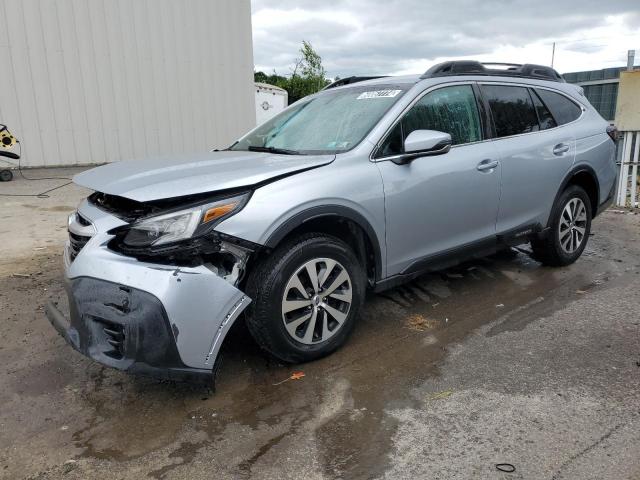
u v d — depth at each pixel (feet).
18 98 38.63
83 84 40.68
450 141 11.85
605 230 22.71
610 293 15.02
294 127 13.87
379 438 8.68
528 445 8.38
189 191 9.26
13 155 36.22
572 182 17.01
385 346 11.93
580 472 7.74
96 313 9.08
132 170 10.97
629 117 26.78
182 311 8.87
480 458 8.11
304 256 10.36
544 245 16.67
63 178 36.99
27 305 14.62
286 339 10.39
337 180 10.80
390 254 11.97
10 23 37.58
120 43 41.57
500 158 14.08
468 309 14.02
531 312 13.76
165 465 8.18
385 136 11.96
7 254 19.54
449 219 13.03
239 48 46.85
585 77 36.78
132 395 10.16
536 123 15.69
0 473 8.05
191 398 10.00
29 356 11.75
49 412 9.63
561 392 9.91
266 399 9.90
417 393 9.99
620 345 11.80
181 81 44.60
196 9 44.19
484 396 9.83
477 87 14.29
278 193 9.99
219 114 46.93
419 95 12.87
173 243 9.00
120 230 9.47
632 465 7.86
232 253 9.59
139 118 43.32
